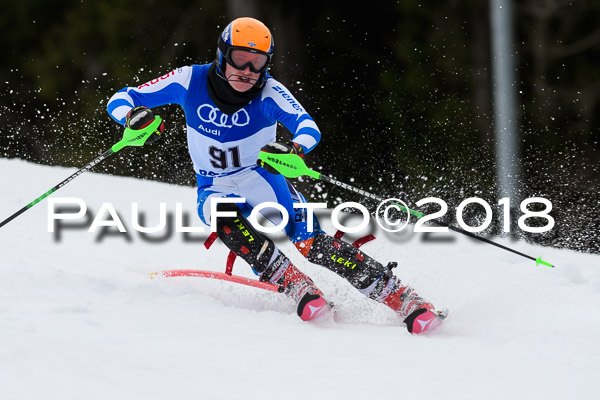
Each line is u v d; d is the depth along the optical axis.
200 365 9.55
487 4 56.56
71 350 9.22
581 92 57.25
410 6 58.41
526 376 10.35
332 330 12.34
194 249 19.75
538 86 57.28
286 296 14.19
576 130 57.00
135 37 65.69
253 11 59.88
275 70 61.22
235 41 13.01
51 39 69.00
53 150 66.62
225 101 13.59
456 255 20.06
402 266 19.00
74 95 67.75
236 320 12.38
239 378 9.24
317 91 61.53
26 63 70.12
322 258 13.77
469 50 57.31
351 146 60.50
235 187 14.32
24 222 20.80
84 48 67.31
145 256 18.41
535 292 16.36
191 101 13.86
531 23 57.53
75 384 8.05
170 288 14.05
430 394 9.22
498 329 13.44
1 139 68.12
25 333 9.74
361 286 13.58
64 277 13.70
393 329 13.01
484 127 56.03
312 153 60.59
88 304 12.26
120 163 54.97
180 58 64.56
